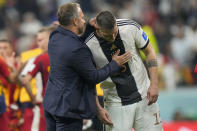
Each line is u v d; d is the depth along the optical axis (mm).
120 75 18547
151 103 18641
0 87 23141
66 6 17547
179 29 50531
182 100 38781
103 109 18609
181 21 55625
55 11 60281
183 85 43906
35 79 24625
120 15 56625
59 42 17422
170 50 48594
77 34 17812
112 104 18969
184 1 58531
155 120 19125
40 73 22812
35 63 22516
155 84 18516
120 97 18797
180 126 29609
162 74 42656
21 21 59375
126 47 18234
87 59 17219
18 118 26344
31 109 24328
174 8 57969
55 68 17578
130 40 18203
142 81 18844
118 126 18922
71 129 17578
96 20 17562
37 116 23438
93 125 23672
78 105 17359
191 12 57688
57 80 17578
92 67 17297
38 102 23297
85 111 17547
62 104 17344
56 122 17891
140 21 55531
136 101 18766
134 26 18234
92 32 18094
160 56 45062
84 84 17672
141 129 19062
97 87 22547
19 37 56156
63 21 17469
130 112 18812
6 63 24250
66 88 17359
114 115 18969
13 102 26141
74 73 17359
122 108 18844
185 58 48656
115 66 17500
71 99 17281
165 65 43688
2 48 25297
